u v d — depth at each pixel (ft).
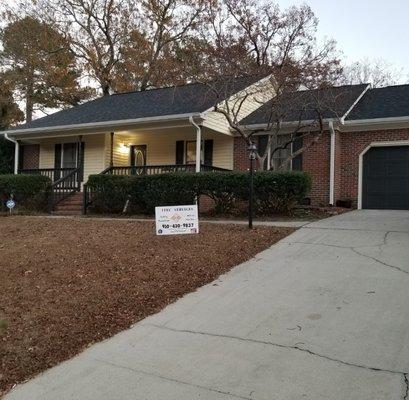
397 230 34.37
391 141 52.85
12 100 106.73
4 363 15.83
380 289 20.79
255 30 95.81
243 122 59.16
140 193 49.34
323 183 54.60
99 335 17.76
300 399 12.62
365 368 14.01
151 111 60.90
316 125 53.36
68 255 27.89
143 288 22.38
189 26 105.50
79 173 65.72
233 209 45.29
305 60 67.92
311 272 24.00
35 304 20.38
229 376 14.12
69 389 14.19
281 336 16.65
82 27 106.63
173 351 16.14
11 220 45.85
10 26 105.29
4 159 76.18
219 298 21.07
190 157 65.00
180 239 31.76
